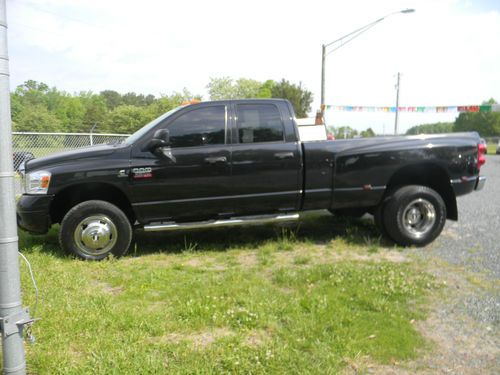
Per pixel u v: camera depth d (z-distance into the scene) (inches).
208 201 193.0
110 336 109.7
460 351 107.5
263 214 204.5
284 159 195.9
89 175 180.5
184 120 192.1
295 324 117.8
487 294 144.3
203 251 200.1
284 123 199.6
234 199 195.2
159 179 186.5
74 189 189.6
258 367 96.1
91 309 125.3
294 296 138.8
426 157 202.8
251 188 195.6
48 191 178.9
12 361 82.0
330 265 170.1
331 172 200.1
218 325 118.1
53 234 232.4
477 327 120.3
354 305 133.0
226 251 200.2
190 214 194.2
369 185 202.7
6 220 79.2
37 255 184.9
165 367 96.5
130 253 199.0
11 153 79.1
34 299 131.3
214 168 190.7
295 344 107.1
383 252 195.9
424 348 108.4
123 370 94.3
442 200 204.5
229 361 98.0
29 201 178.5
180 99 1706.4
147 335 111.9
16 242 81.3
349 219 264.7
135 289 145.4
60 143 446.0
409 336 112.8
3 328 80.1
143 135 189.6
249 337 111.8
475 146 208.1
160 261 185.5
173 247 208.8
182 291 142.7
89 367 95.3
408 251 197.3
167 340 110.0
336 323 118.0
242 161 193.0
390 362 101.9
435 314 128.6
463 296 142.6
